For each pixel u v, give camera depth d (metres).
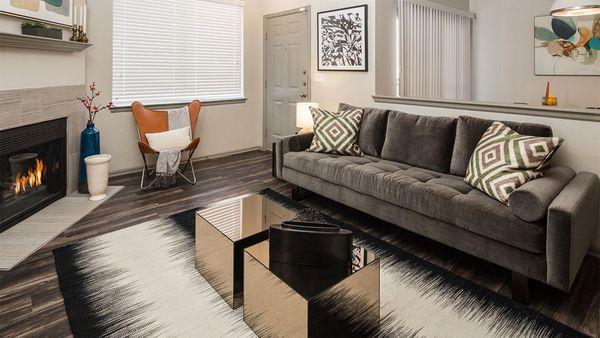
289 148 3.47
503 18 4.87
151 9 4.25
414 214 2.33
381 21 3.72
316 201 3.41
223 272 1.84
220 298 1.85
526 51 4.72
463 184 2.39
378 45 3.73
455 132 2.79
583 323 1.66
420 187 2.28
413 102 3.40
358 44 3.85
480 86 5.20
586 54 4.25
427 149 2.87
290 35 4.77
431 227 2.23
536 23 4.59
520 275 1.82
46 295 1.86
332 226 1.66
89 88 3.81
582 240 1.82
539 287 1.96
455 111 3.10
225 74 5.06
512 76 4.88
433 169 2.84
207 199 3.40
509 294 1.90
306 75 4.59
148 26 4.25
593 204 2.07
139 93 4.28
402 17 3.86
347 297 1.44
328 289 1.38
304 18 4.52
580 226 1.74
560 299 1.84
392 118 3.19
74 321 1.66
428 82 4.34
